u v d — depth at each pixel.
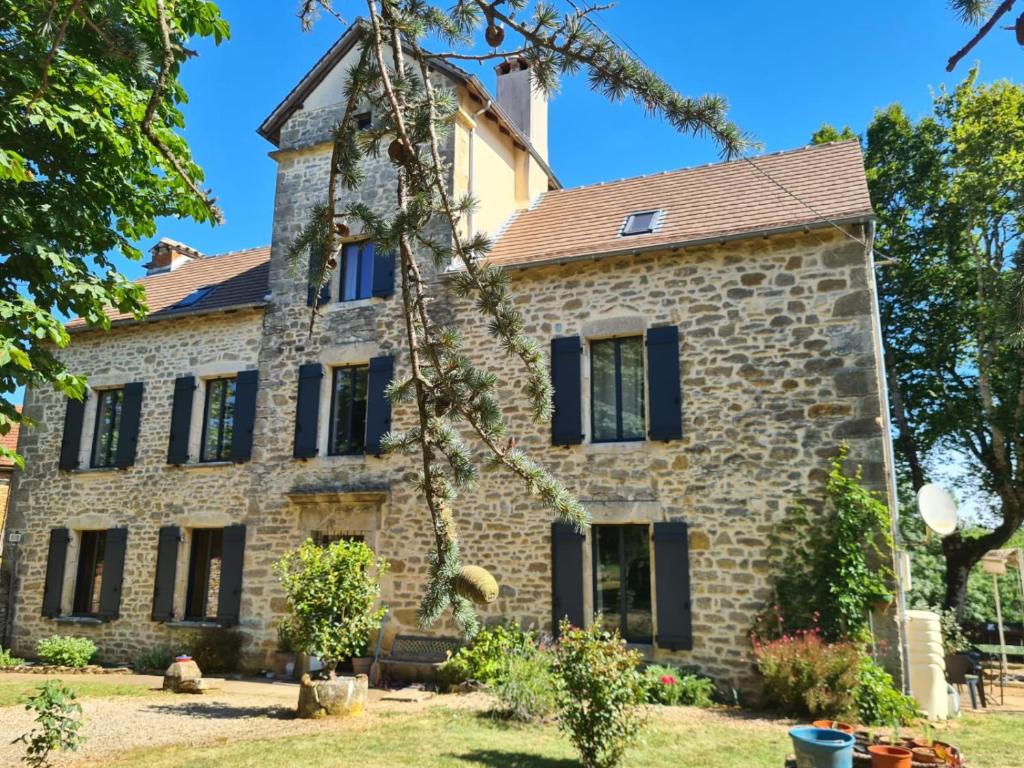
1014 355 14.65
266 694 9.11
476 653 9.18
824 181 10.23
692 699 8.18
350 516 10.77
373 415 10.88
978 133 15.98
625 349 9.97
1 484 18.16
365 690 8.00
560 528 9.48
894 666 7.92
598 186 13.06
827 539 8.31
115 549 12.34
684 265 9.65
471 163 11.67
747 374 9.09
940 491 8.95
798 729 5.13
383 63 2.46
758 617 8.41
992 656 14.80
